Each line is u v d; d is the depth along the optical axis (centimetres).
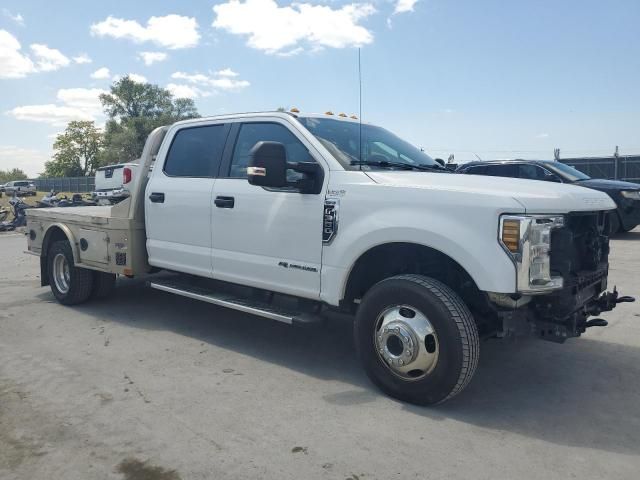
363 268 419
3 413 366
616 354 484
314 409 371
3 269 991
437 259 396
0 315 630
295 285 442
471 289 388
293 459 307
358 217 397
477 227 344
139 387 410
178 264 543
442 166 514
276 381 423
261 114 488
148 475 292
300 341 530
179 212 536
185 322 596
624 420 358
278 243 450
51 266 686
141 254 587
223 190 494
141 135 6362
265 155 395
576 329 377
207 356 484
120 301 694
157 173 569
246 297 506
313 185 427
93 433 338
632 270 841
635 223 1171
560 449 319
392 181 391
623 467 300
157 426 346
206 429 342
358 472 294
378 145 486
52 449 319
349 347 512
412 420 355
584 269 400
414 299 364
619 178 1938
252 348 507
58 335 548
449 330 349
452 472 294
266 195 458
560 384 418
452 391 355
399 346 372
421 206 367
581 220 399
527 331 367
